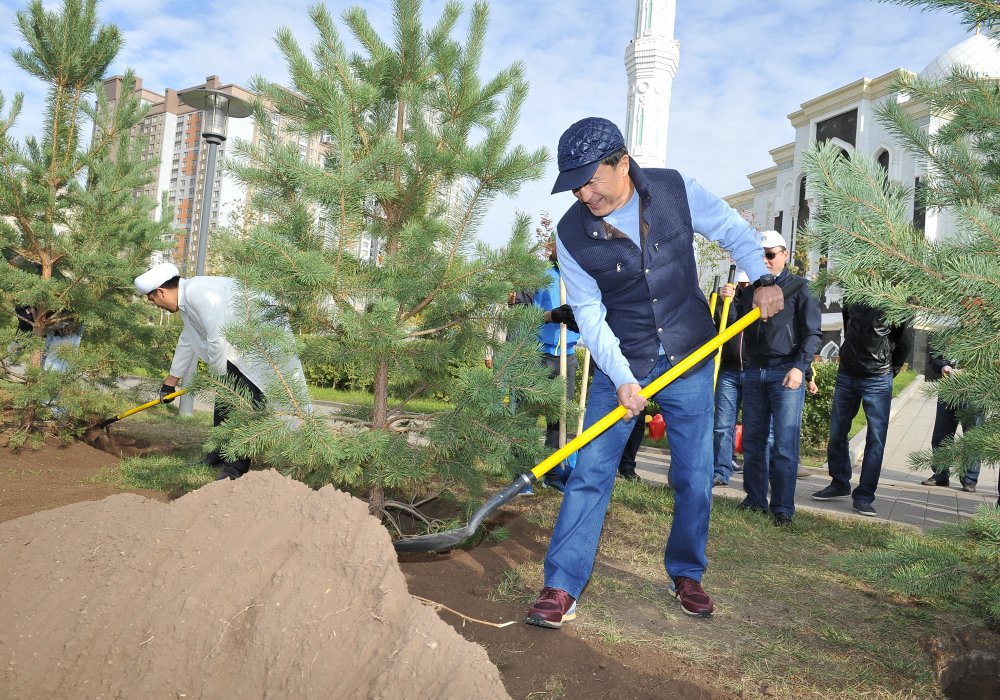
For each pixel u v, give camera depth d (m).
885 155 27.39
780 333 4.71
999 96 2.62
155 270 4.40
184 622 2.07
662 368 2.89
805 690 2.23
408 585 2.87
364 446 3.04
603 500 2.82
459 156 3.24
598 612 2.84
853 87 28.30
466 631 2.49
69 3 5.54
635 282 2.81
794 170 32.19
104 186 5.68
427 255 3.20
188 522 2.43
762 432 5.01
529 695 2.07
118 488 4.37
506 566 3.32
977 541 2.37
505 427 3.19
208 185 8.73
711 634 2.67
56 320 5.69
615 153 2.48
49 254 5.77
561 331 4.73
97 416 5.71
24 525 2.58
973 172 2.75
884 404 5.43
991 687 2.52
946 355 2.23
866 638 2.71
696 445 2.89
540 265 3.24
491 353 3.62
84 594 2.20
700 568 2.97
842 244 2.19
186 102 8.79
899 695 2.23
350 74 3.23
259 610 2.04
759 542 4.17
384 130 3.59
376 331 2.92
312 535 2.24
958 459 2.36
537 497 4.93
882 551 2.62
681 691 2.14
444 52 3.56
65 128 5.70
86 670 2.02
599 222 2.75
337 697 1.81
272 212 3.45
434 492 4.15
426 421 3.43
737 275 5.20
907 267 2.13
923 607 3.08
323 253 3.16
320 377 13.34
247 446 3.02
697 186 2.85
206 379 3.30
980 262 2.04
